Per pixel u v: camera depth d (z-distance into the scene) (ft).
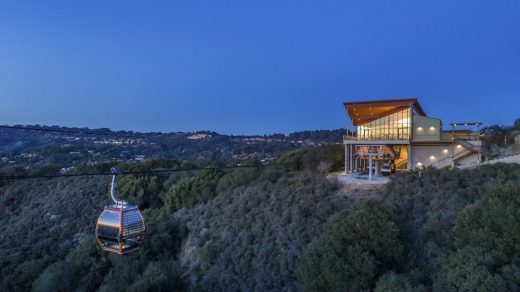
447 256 45.57
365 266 48.34
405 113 121.49
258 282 65.87
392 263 51.52
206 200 114.01
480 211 47.80
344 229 54.75
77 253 93.45
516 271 36.78
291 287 62.39
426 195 70.33
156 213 119.75
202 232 92.07
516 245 40.57
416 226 57.82
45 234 115.75
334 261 50.78
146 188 137.90
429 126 118.73
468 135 126.41
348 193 88.69
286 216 78.18
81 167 163.32
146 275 76.84
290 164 142.41
